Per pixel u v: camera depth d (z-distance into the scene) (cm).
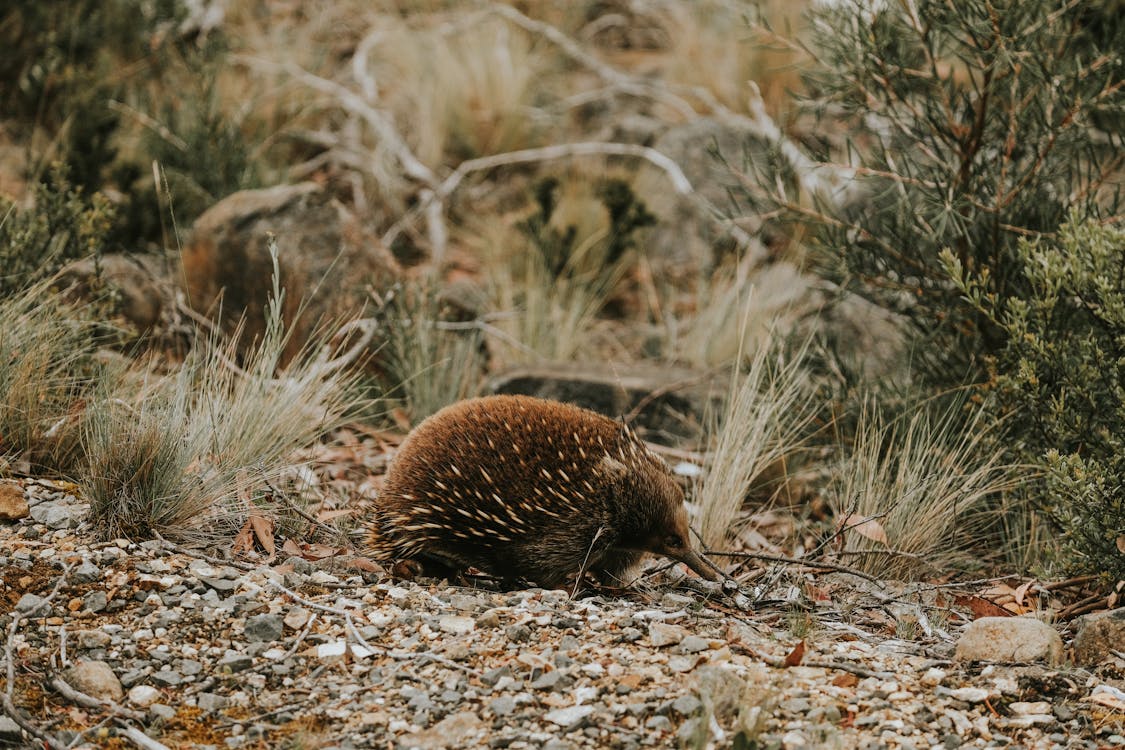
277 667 682
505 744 612
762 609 851
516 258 1759
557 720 632
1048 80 1013
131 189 1501
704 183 1841
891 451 1077
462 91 2006
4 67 1745
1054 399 905
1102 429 908
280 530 892
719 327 1509
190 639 706
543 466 784
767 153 1170
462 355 1341
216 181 1605
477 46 2061
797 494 1123
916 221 1081
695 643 716
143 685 661
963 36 1109
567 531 796
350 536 909
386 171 1862
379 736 623
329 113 2028
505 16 2234
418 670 685
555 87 2172
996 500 1053
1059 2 1084
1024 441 998
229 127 1706
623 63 2292
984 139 1098
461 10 2305
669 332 1583
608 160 1994
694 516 1008
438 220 1795
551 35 2228
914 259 1140
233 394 1073
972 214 1059
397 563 833
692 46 2181
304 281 1307
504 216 1888
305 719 639
